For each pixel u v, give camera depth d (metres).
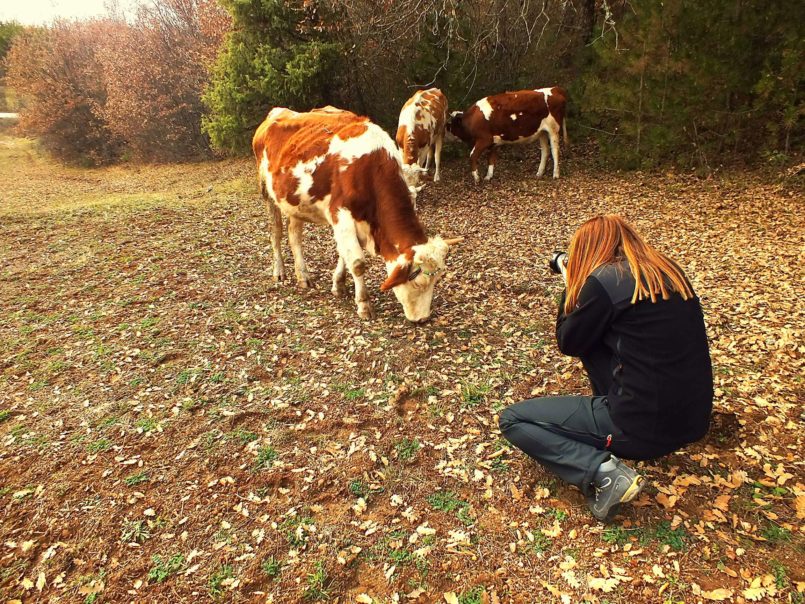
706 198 7.82
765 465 2.72
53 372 3.98
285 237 7.17
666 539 2.36
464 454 3.00
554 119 9.38
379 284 5.44
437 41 10.51
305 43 10.72
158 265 6.16
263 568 2.36
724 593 2.09
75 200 11.59
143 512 2.68
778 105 7.95
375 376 3.81
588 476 2.32
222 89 11.39
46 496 2.81
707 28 8.15
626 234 2.26
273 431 3.27
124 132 17.08
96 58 18.08
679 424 2.16
